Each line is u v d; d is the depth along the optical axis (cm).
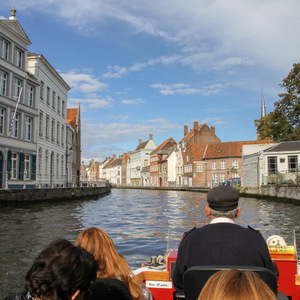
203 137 7694
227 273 184
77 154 5541
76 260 204
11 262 780
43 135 3316
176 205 2694
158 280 468
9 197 2047
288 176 3070
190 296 261
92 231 315
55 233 1177
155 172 9725
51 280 194
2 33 2539
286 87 4156
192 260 291
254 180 3838
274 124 4212
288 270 427
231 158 6556
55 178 3750
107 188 5544
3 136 2516
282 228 1338
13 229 1249
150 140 11138
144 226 1413
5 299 217
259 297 170
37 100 3067
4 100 2552
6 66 2583
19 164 2755
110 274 298
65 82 4134
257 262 282
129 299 292
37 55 3148
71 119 5553
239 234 295
